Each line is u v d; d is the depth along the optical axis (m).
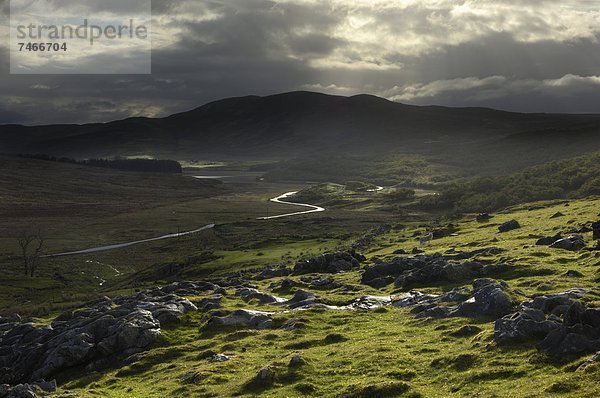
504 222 125.25
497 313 50.56
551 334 38.53
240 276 128.88
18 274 185.25
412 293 68.38
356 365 42.72
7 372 62.94
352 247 152.12
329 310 63.59
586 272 62.59
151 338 60.06
